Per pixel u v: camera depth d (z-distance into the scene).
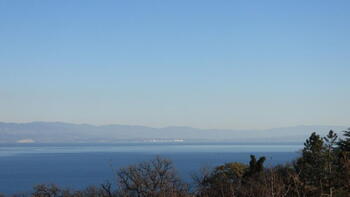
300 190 23.03
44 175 148.25
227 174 52.84
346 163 25.00
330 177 24.67
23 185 118.50
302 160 27.98
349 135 39.88
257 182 29.12
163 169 44.75
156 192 34.53
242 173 52.94
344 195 23.53
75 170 164.25
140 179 41.50
